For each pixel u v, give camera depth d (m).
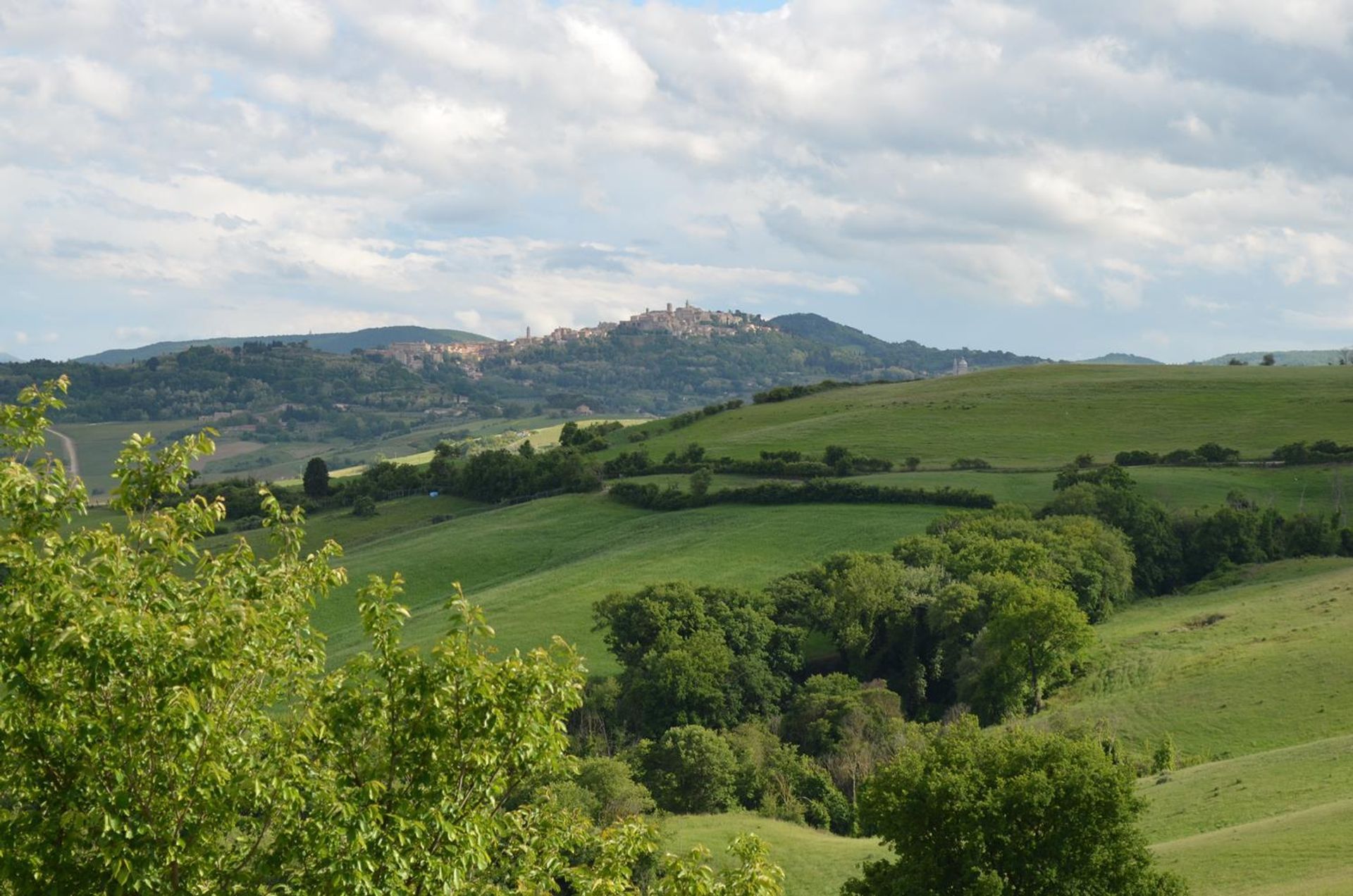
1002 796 44.38
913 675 122.56
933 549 141.50
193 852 19.89
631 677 111.56
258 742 21.94
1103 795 44.06
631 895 25.39
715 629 118.00
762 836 73.38
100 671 18.73
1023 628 102.44
